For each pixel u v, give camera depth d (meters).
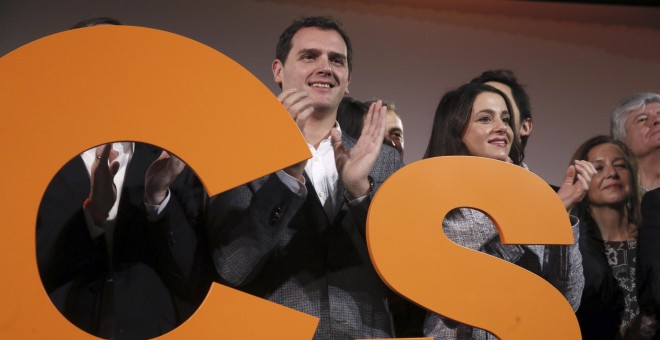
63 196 5.82
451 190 5.96
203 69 5.43
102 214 5.79
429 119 6.89
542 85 7.15
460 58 7.07
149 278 5.79
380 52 6.91
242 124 5.41
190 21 6.75
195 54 5.44
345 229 6.23
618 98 7.23
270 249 5.73
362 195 6.16
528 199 6.08
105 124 5.23
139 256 5.81
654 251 6.92
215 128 5.37
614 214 7.02
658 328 6.84
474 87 6.98
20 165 5.09
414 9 7.06
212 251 5.86
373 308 6.18
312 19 6.80
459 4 7.14
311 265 6.09
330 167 6.39
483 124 6.91
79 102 5.22
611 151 7.11
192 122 5.35
